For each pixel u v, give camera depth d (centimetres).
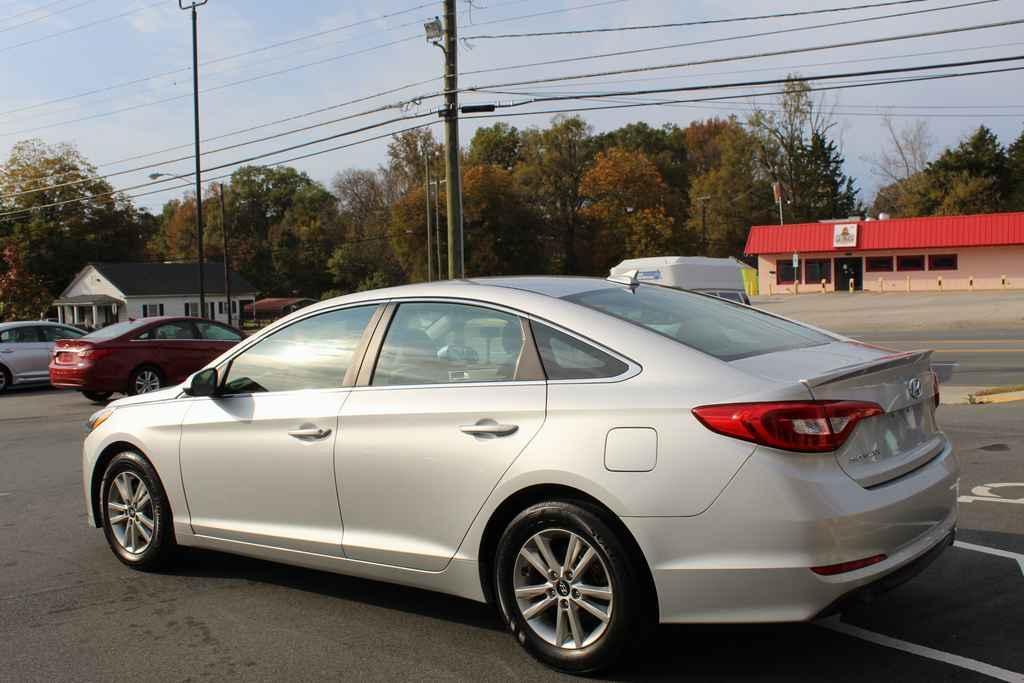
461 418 393
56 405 1627
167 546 516
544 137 7762
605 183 7438
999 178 7538
